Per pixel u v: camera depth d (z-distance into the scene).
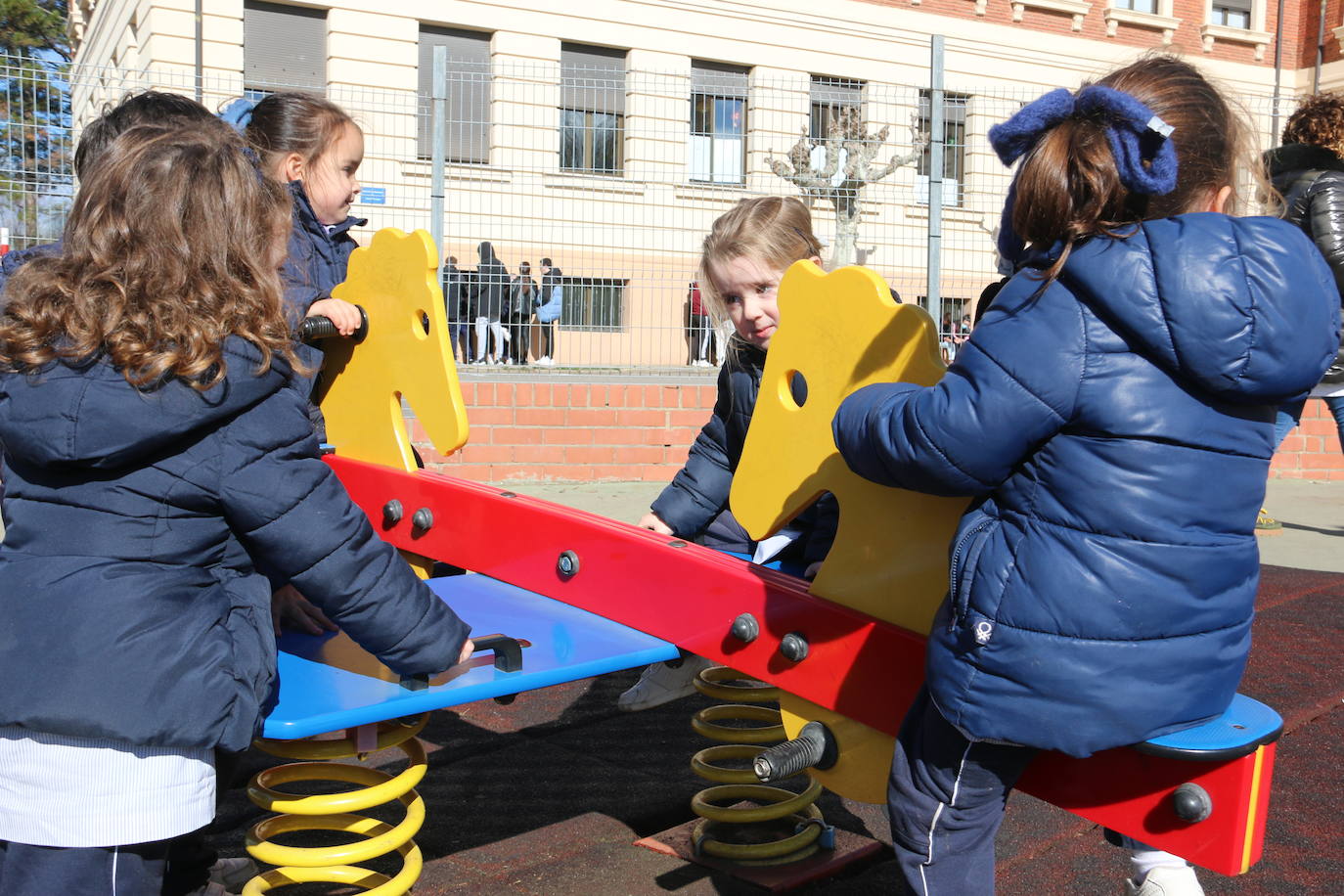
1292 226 1.56
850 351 1.95
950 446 1.57
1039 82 21.55
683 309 10.16
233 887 2.30
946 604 1.66
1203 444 1.52
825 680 1.93
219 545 1.67
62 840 1.52
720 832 2.59
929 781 1.72
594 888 2.35
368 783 2.14
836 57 19.83
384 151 12.17
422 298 2.67
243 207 1.68
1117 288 1.49
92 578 1.55
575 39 17.67
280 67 15.78
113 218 1.61
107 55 18.27
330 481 1.72
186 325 1.56
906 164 11.13
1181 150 1.61
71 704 1.49
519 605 2.39
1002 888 2.33
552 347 9.69
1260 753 1.55
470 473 8.28
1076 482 1.52
